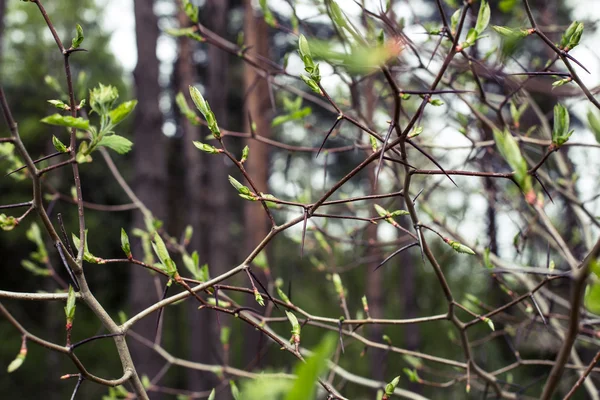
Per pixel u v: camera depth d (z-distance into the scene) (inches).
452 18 52.6
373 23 54.4
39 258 71.1
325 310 333.4
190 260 58.7
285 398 12.8
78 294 38.8
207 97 327.6
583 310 68.4
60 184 331.6
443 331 316.8
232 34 385.1
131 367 38.7
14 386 365.1
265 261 76.0
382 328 289.6
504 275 79.0
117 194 399.5
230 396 241.6
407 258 327.6
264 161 262.4
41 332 394.0
